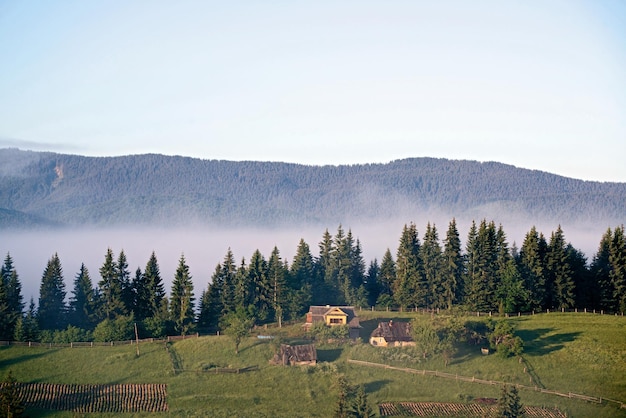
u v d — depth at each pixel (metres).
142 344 151.62
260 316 172.75
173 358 143.12
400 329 153.25
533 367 138.25
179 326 163.62
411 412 120.75
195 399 125.31
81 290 174.88
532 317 172.38
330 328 153.50
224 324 169.62
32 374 134.62
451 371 137.25
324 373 134.62
